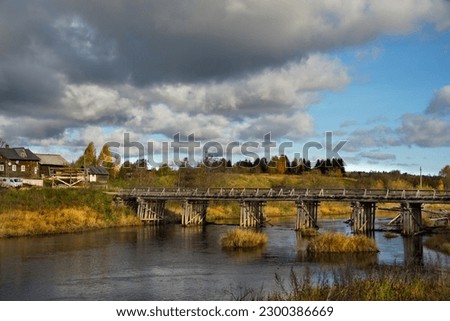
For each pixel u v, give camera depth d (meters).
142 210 67.88
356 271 29.31
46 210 57.53
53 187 68.31
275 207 92.25
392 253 38.34
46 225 54.06
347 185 118.44
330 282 26.64
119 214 65.62
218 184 99.50
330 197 55.97
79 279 29.62
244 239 43.56
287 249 41.66
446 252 38.50
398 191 53.16
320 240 39.94
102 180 86.31
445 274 23.84
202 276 30.52
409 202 50.84
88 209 62.75
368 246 39.47
